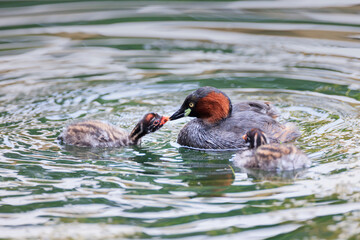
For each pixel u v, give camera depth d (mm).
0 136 12922
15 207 9352
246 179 10562
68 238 8344
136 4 24781
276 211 9023
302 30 20594
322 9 23000
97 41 20281
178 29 21328
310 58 18219
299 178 10453
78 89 16172
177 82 16719
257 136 12078
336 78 16516
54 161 11602
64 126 13656
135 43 20078
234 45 19672
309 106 14719
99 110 14719
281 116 14086
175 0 25172
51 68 17766
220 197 9656
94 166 11367
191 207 9281
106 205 9398
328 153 11562
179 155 12359
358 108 14305
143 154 12359
